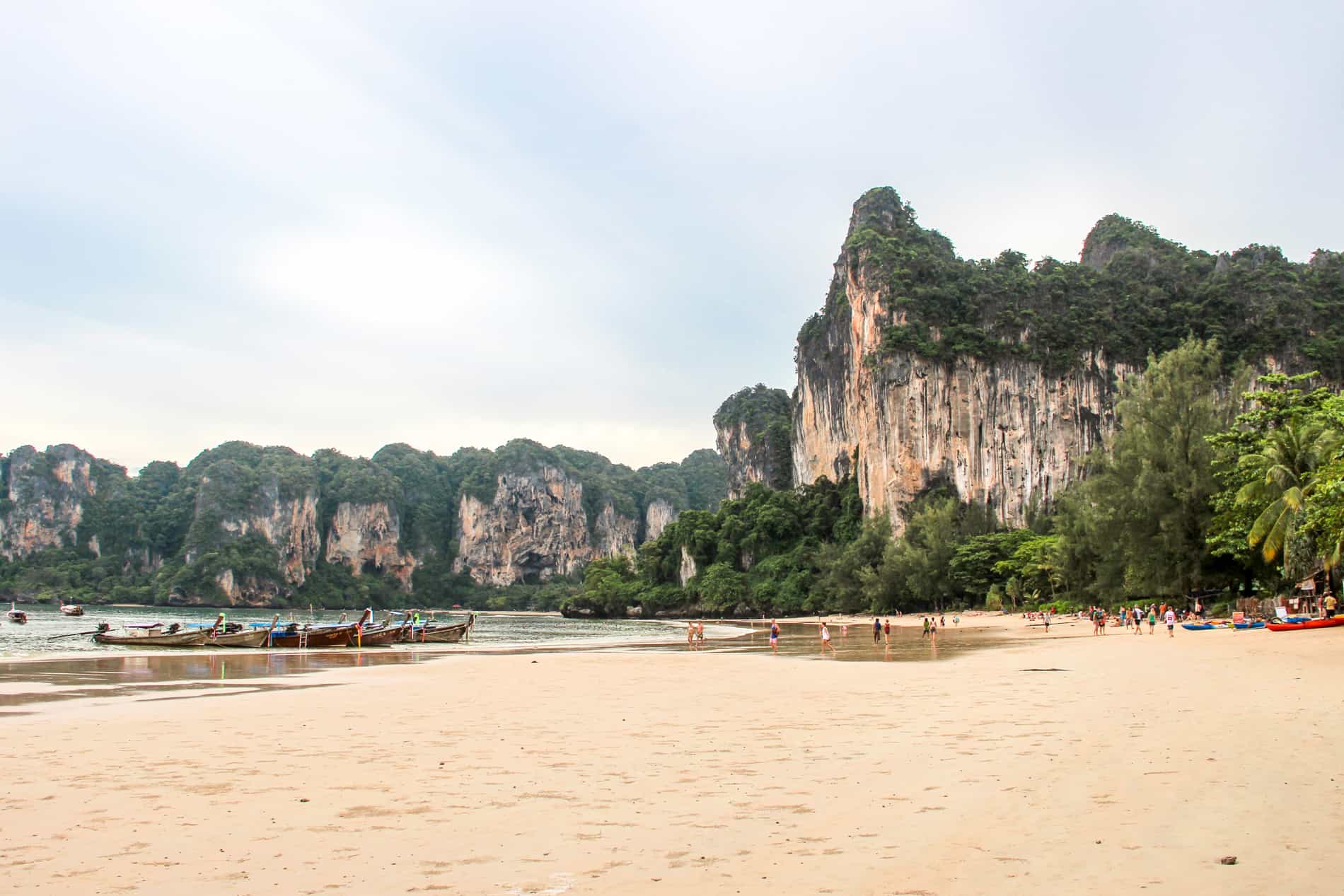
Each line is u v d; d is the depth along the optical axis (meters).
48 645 61.62
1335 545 39.12
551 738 16.91
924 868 8.19
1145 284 137.88
